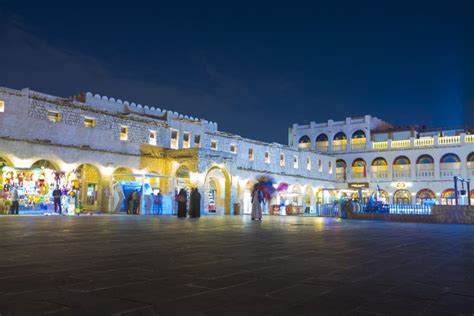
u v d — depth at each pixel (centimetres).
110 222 1792
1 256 664
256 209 2445
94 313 342
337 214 3594
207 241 977
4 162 2764
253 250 804
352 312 362
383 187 5731
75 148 3089
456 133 5675
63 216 2409
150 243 904
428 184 5444
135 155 3475
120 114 3409
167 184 3653
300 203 5262
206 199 3559
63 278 488
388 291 450
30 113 2870
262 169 4791
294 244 945
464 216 2466
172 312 349
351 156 6012
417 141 5578
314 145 6341
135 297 399
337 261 673
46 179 2744
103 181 3250
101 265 588
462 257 761
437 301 408
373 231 1535
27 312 342
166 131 3766
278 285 468
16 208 2569
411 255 784
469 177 5216
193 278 500
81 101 3603
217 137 4300
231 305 376
